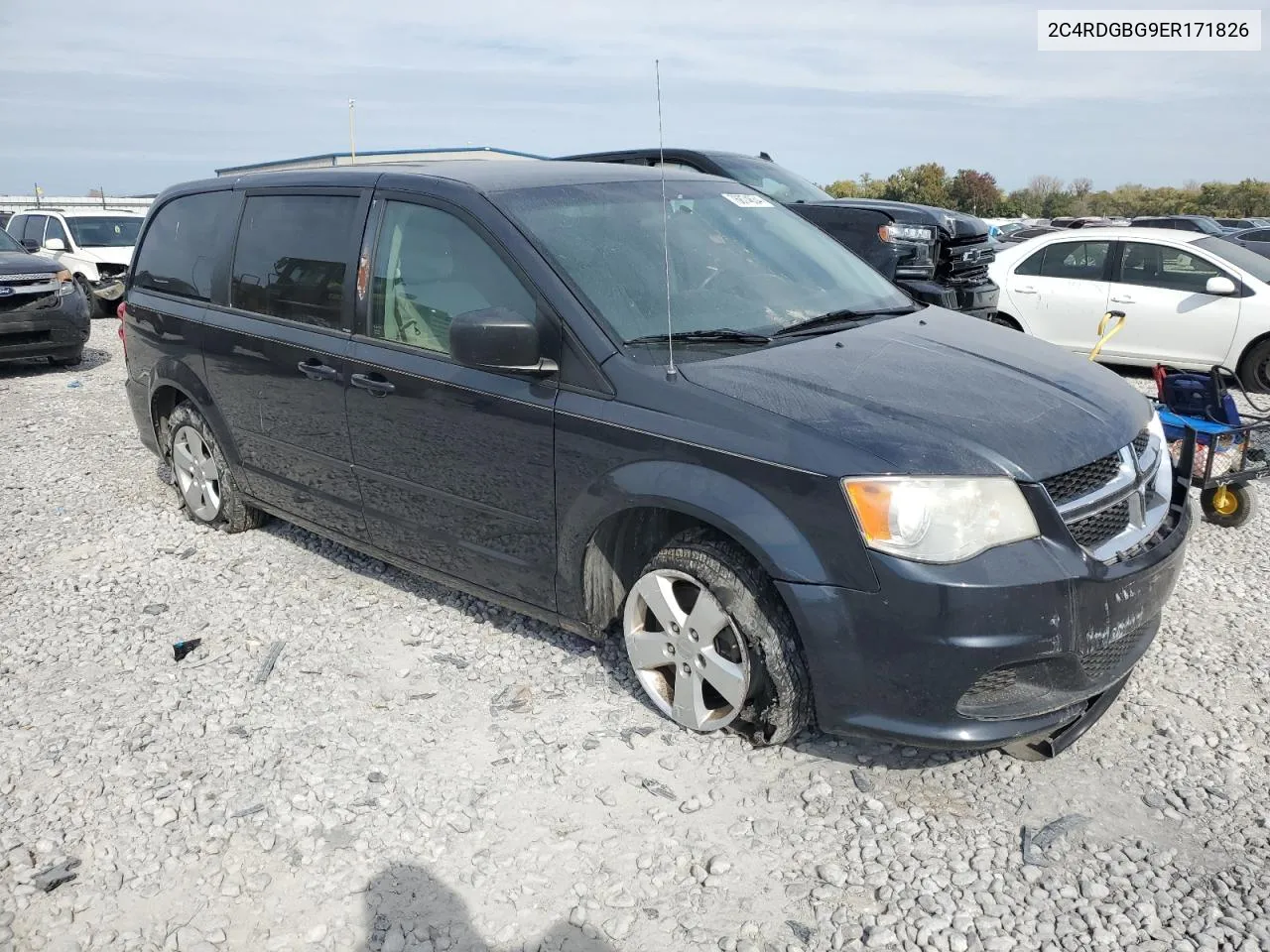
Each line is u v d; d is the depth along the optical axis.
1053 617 2.66
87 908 2.62
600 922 2.52
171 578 4.71
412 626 4.12
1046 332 9.59
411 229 3.81
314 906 2.60
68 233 15.76
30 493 6.14
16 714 3.55
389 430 3.83
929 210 8.48
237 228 4.66
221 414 4.78
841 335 3.52
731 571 2.98
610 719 3.39
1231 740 3.21
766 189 9.10
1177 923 2.46
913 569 2.62
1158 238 9.10
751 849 2.77
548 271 3.34
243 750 3.29
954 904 2.55
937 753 3.16
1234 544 4.96
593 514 3.20
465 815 2.93
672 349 3.20
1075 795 2.96
